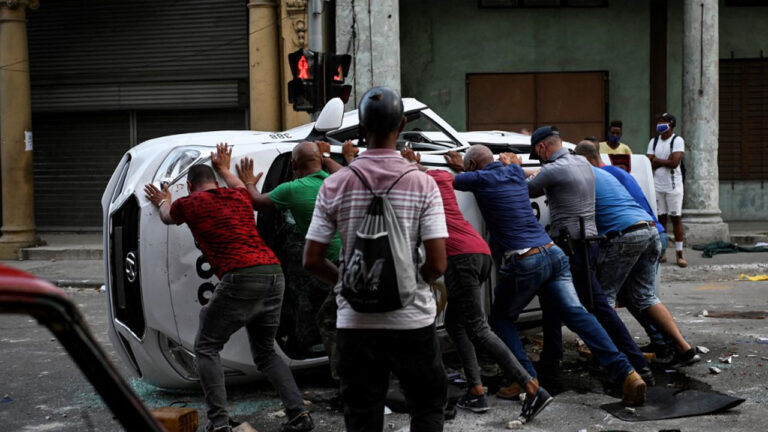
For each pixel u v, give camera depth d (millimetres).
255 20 12688
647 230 5504
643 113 14562
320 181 4547
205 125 14234
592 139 10273
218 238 4223
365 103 3084
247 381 5258
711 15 12469
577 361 6082
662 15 14430
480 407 4770
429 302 3064
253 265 4199
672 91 14539
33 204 13609
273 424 4660
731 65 14609
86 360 1507
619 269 5535
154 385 5250
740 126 14688
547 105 14609
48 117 14570
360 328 2980
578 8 14477
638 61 14500
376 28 11859
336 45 11961
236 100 13945
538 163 6180
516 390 5059
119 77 14188
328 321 4656
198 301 4879
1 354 6523
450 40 14555
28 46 14406
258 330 4375
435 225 3006
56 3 14250
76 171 14539
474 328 4613
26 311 1427
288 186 4492
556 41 14531
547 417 4691
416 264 3016
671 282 10109
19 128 13359
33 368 6070
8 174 13367
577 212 5246
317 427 4574
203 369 4219
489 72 14578
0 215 14562
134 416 1551
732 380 5426
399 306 2877
